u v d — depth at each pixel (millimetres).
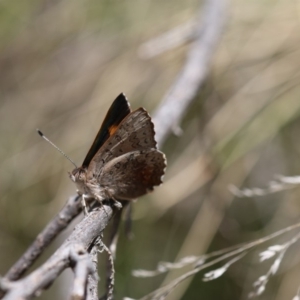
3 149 428
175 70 409
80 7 426
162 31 415
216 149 393
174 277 393
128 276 416
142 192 356
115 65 415
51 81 429
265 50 399
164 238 422
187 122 407
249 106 394
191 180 396
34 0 432
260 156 406
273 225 398
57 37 430
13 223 430
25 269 345
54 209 411
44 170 418
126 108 357
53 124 422
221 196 396
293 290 389
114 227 344
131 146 353
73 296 267
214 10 393
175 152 408
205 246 395
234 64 401
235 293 414
